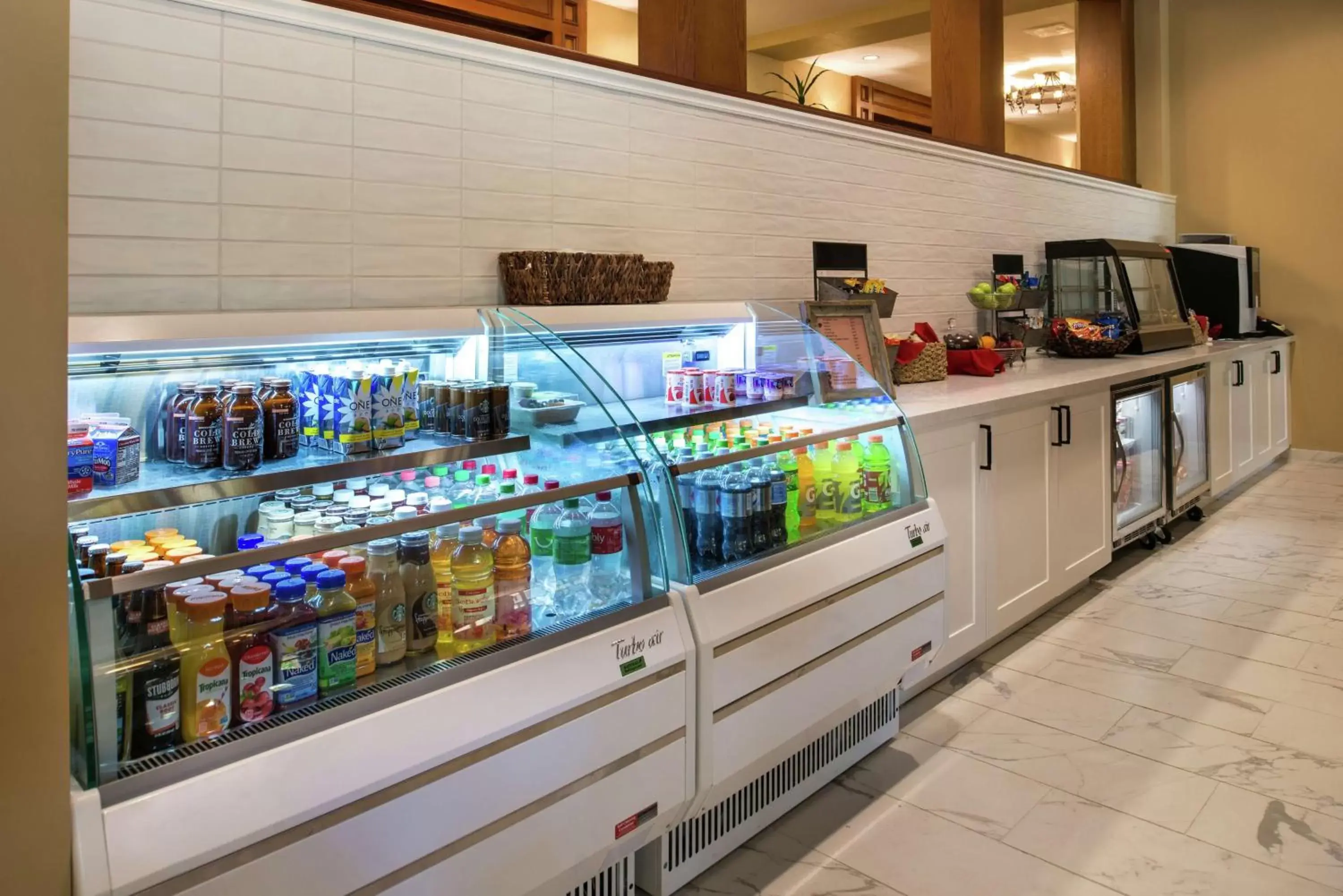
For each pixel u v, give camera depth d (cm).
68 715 100
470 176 228
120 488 131
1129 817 214
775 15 634
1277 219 637
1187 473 476
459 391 171
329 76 201
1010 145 1090
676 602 173
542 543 167
